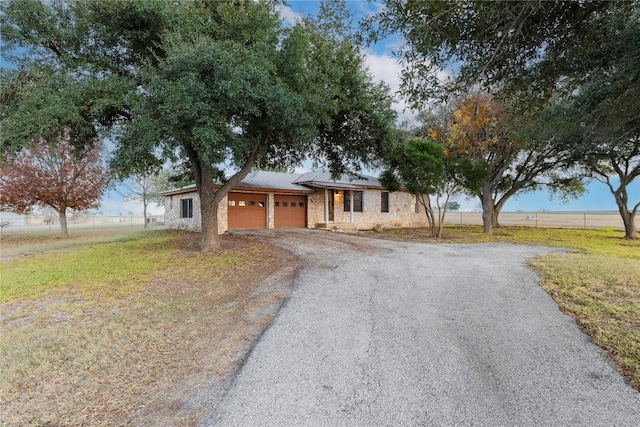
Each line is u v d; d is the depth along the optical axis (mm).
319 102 8086
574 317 4289
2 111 7688
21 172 16344
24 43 7875
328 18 8836
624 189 14742
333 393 2723
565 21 2514
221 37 7957
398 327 4113
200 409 2586
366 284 6223
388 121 10508
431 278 6645
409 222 22641
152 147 7055
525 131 8734
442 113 17984
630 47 2553
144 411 2623
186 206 18297
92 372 3289
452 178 14180
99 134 9430
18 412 2678
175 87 6352
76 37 8109
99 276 7328
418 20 2500
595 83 3025
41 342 3961
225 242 12250
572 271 6809
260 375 3033
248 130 8477
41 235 19812
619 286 5617
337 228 18031
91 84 7539
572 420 2324
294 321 4363
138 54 8945
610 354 3258
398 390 2748
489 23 2389
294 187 18141
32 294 6039
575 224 24625
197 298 5672
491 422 2326
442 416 2402
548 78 3012
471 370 3043
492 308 4754
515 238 14688
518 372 2982
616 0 2334
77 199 17953
